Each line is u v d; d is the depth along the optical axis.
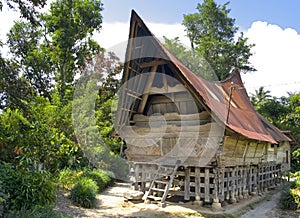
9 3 10.57
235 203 8.75
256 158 10.86
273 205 9.22
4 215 4.77
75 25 20.20
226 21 24.95
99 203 7.95
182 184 8.42
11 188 5.32
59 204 6.86
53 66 20.45
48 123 8.81
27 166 6.06
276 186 13.11
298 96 27.39
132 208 7.45
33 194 5.41
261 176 11.51
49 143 7.17
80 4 20.61
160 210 7.29
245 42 24.94
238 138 8.64
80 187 7.68
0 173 5.49
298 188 9.73
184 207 7.69
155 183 8.52
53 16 20.20
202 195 8.05
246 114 11.98
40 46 20.55
